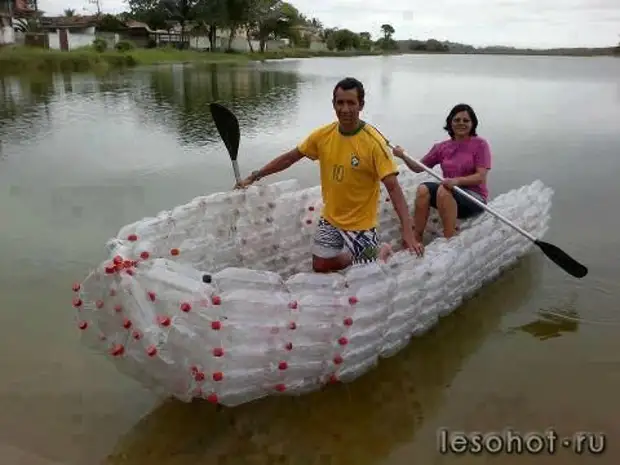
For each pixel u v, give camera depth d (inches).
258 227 187.9
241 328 122.0
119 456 126.3
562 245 235.1
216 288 120.1
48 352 161.9
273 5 2716.5
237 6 2370.8
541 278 209.8
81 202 291.7
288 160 175.0
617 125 514.3
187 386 126.0
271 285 127.1
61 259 219.9
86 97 743.1
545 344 169.9
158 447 129.3
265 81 1066.7
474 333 175.0
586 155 390.9
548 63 2223.2
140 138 466.3
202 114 608.1
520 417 139.9
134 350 123.3
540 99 731.4
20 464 123.0
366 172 155.6
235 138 183.8
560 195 300.2
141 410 141.0
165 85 948.0
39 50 1392.7
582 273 179.0
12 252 225.5
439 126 522.3
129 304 122.0
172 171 358.0
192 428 135.3
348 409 141.6
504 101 710.5
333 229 163.3
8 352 161.0
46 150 414.9
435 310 168.6
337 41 4099.4
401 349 164.4
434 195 192.1
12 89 826.2
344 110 151.0
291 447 129.7
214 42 2506.2
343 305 134.7
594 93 812.0
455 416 140.2
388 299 144.3
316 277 134.1
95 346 131.5
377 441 131.7
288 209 195.8
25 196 300.5
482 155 198.4
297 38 3351.4
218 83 1008.2
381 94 813.2
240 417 138.6
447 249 171.2
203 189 319.0
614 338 173.0
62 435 132.2
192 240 168.4
